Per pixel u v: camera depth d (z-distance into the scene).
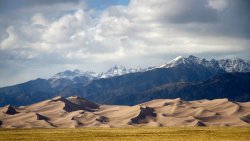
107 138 136.00
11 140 129.88
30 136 150.88
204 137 134.00
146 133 165.25
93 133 171.25
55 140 130.00
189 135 145.50
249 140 122.19
